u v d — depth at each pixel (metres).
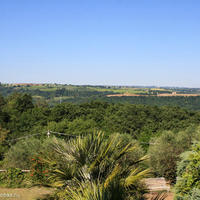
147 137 28.78
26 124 37.00
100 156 6.23
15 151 14.93
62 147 6.80
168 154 14.65
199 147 8.34
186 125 34.84
